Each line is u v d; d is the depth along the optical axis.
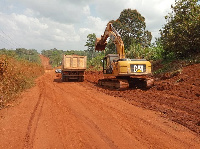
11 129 5.62
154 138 4.96
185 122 6.01
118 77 13.39
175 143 4.67
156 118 6.56
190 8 17.11
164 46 18.28
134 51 26.02
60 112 7.45
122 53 13.76
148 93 10.84
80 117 6.79
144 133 5.29
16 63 14.16
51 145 4.58
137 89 12.10
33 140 4.86
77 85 16.59
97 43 18.09
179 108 7.61
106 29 16.66
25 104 8.75
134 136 5.10
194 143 4.67
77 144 4.63
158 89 11.70
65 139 4.92
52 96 10.91
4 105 8.22
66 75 19.89
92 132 5.38
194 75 12.27
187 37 15.99
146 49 24.75
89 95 11.20
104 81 15.26
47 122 6.25
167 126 5.80
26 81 14.52
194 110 7.18
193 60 15.16
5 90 9.53
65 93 12.02
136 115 6.94
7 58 12.05
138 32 45.03
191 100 8.62
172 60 18.19
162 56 20.20
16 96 10.12
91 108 8.04
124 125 5.93
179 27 16.69
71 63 19.67
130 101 9.29
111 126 5.86
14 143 4.70
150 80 12.29
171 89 11.04
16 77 12.17
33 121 6.34
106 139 4.91
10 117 6.76
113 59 13.93
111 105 8.54
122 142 4.73
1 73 10.70
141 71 12.02
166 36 18.09
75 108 8.05
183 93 9.91
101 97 10.49
